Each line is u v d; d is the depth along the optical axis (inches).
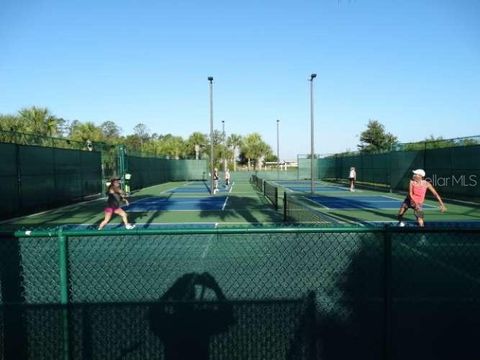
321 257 265.1
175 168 2034.9
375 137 2293.3
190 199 1015.6
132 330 183.9
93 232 146.4
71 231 147.8
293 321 188.1
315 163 2048.5
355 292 214.7
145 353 167.9
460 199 876.0
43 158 787.4
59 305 170.9
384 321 153.2
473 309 208.5
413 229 147.8
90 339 175.9
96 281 244.7
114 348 171.8
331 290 221.6
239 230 144.3
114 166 1143.6
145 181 1508.4
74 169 922.7
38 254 252.2
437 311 207.3
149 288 238.8
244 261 282.8
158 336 179.3
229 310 197.6
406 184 1117.7
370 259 228.5
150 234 143.2
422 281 254.2
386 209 770.8
